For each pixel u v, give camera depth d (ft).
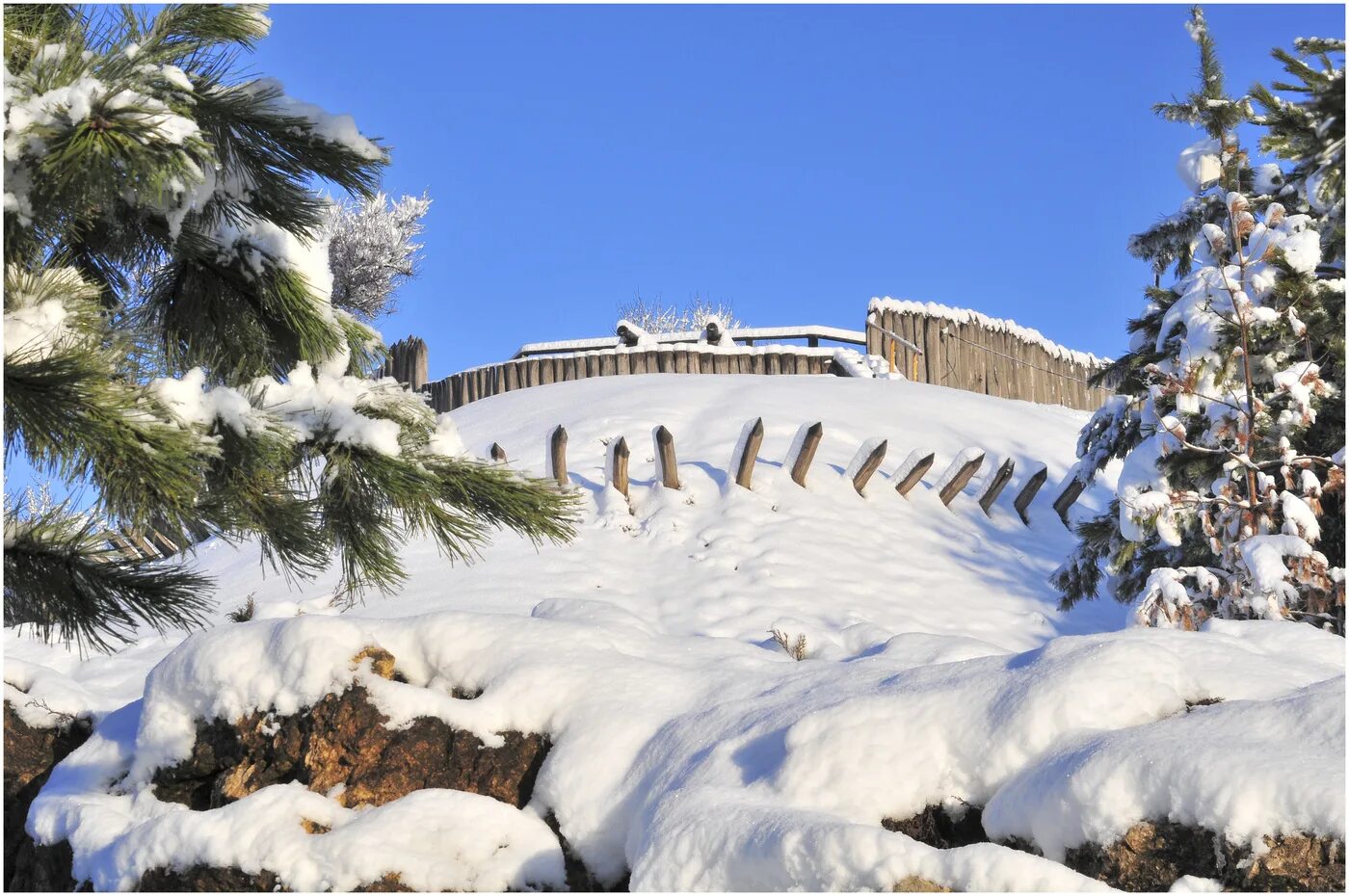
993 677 12.34
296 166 11.86
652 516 33.06
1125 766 10.22
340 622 15.07
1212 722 10.75
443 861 12.49
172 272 12.76
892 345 56.24
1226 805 9.52
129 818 14.26
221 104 11.35
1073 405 68.23
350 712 14.20
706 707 13.87
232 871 12.46
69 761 15.92
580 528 32.58
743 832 10.71
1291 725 10.35
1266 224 23.41
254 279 12.50
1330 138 7.98
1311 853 9.15
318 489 11.83
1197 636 13.21
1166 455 23.82
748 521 32.45
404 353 61.05
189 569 12.57
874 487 36.55
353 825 12.78
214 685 14.93
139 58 10.21
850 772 11.57
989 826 11.10
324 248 13.02
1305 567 19.15
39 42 10.46
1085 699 11.51
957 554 33.55
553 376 55.83
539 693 14.39
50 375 9.36
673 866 11.04
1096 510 40.16
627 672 14.71
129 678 24.40
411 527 11.83
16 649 26.14
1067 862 10.38
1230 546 20.63
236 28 11.94
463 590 28.27
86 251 12.35
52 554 11.10
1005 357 62.90
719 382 48.85
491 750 14.06
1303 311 22.77
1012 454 42.98
